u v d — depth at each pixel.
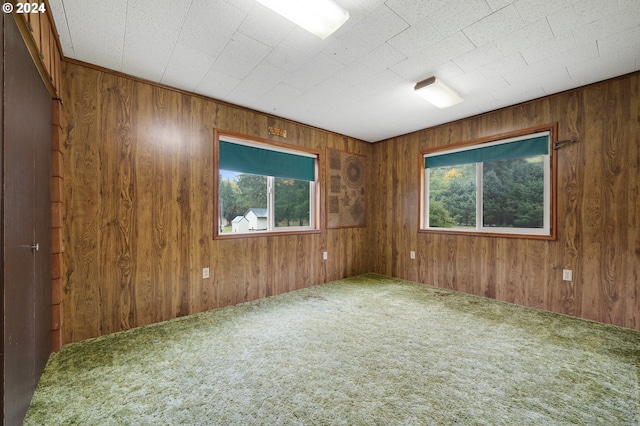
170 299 2.82
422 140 4.29
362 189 4.89
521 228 3.37
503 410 1.50
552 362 2.00
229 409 1.51
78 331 2.34
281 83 2.80
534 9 1.78
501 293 3.44
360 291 3.85
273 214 3.83
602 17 1.84
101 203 2.45
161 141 2.78
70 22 1.88
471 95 3.07
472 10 1.79
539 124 3.13
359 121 3.94
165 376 1.81
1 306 1.14
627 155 2.61
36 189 1.65
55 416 1.45
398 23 1.91
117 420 1.42
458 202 4.00
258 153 3.61
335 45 2.17
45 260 1.87
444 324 2.69
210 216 3.11
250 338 2.38
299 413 1.48
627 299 2.61
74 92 2.34
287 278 3.83
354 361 2.01
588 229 2.82
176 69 2.52
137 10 1.77
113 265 2.51
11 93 1.25
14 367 1.28
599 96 2.76
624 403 1.56
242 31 2.00
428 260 4.20
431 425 1.39
